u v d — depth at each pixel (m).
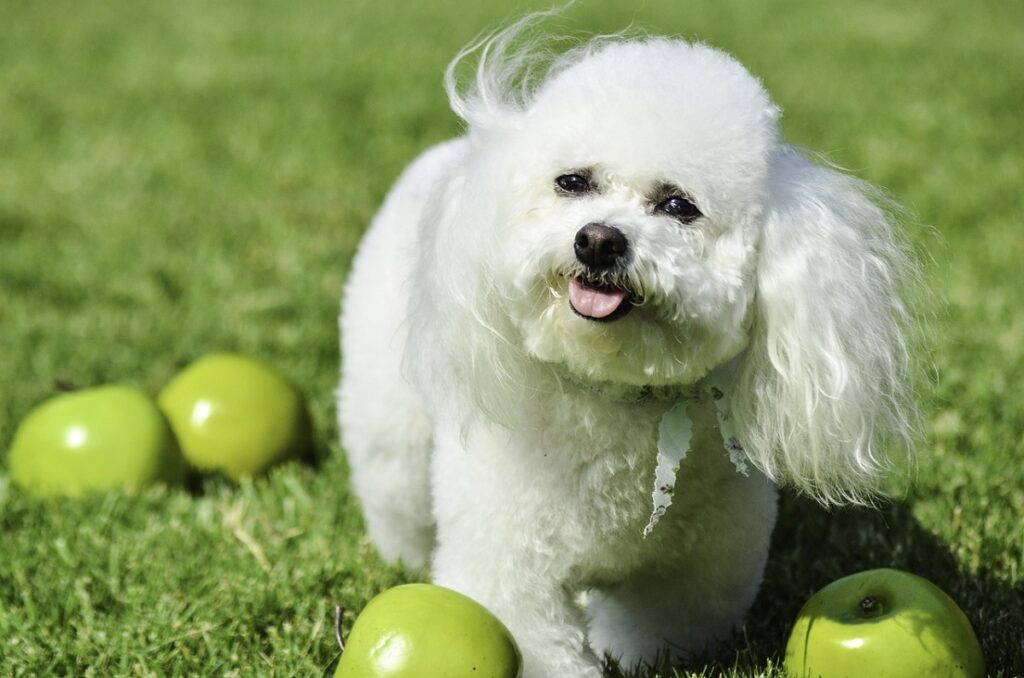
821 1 19.48
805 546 5.39
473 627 3.77
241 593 4.89
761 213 4.02
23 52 15.62
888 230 4.37
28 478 5.78
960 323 7.61
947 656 3.89
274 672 4.35
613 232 3.77
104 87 14.11
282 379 6.37
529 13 4.96
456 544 4.20
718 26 17.27
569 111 4.05
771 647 4.50
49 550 5.28
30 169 11.32
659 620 4.46
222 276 8.79
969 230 9.50
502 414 4.12
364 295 5.23
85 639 4.62
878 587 4.09
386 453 5.16
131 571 5.13
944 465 5.88
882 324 4.19
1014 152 11.52
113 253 9.24
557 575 4.15
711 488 4.18
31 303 8.31
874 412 4.14
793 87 13.95
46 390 7.04
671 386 4.07
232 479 6.10
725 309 3.93
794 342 3.98
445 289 4.20
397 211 5.21
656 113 3.93
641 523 4.16
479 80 4.45
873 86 14.05
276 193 10.63
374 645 3.74
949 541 5.25
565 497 4.07
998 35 16.89
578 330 3.86
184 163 11.45
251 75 14.60
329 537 5.45
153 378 7.27
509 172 4.14
